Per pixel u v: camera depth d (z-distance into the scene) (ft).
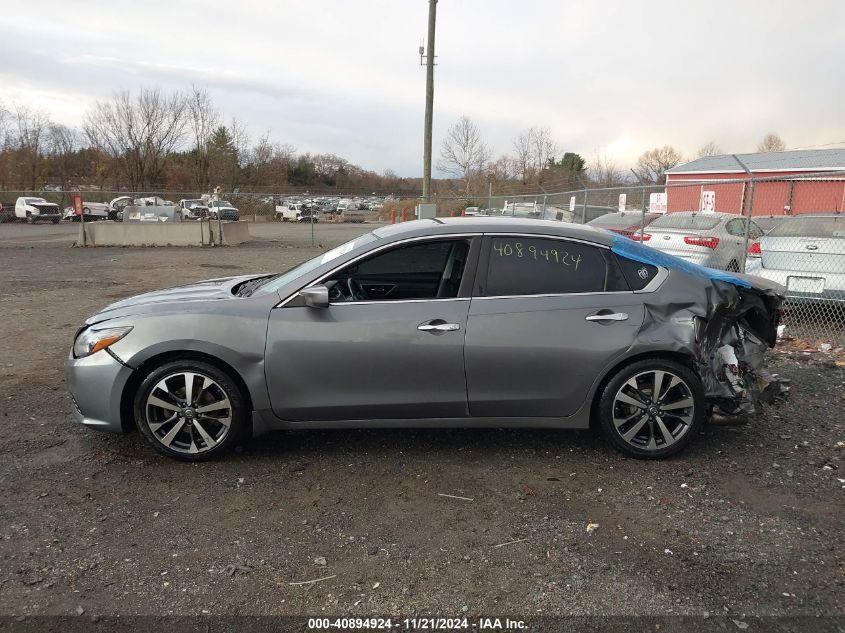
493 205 113.19
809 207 77.56
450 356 12.41
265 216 152.87
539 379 12.62
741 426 15.17
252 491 11.73
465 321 12.44
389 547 9.93
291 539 10.12
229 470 12.59
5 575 9.01
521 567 9.42
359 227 125.39
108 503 11.20
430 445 13.96
